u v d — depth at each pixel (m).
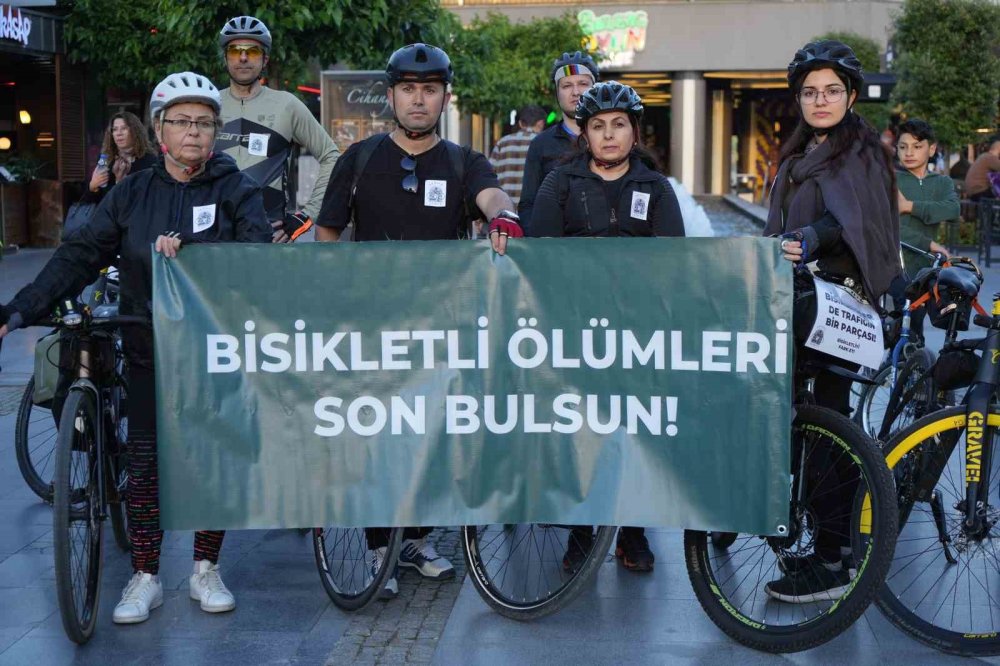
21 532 4.99
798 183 4.03
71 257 3.96
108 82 17.91
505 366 3.69
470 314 3.67
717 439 3.60
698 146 35.06
